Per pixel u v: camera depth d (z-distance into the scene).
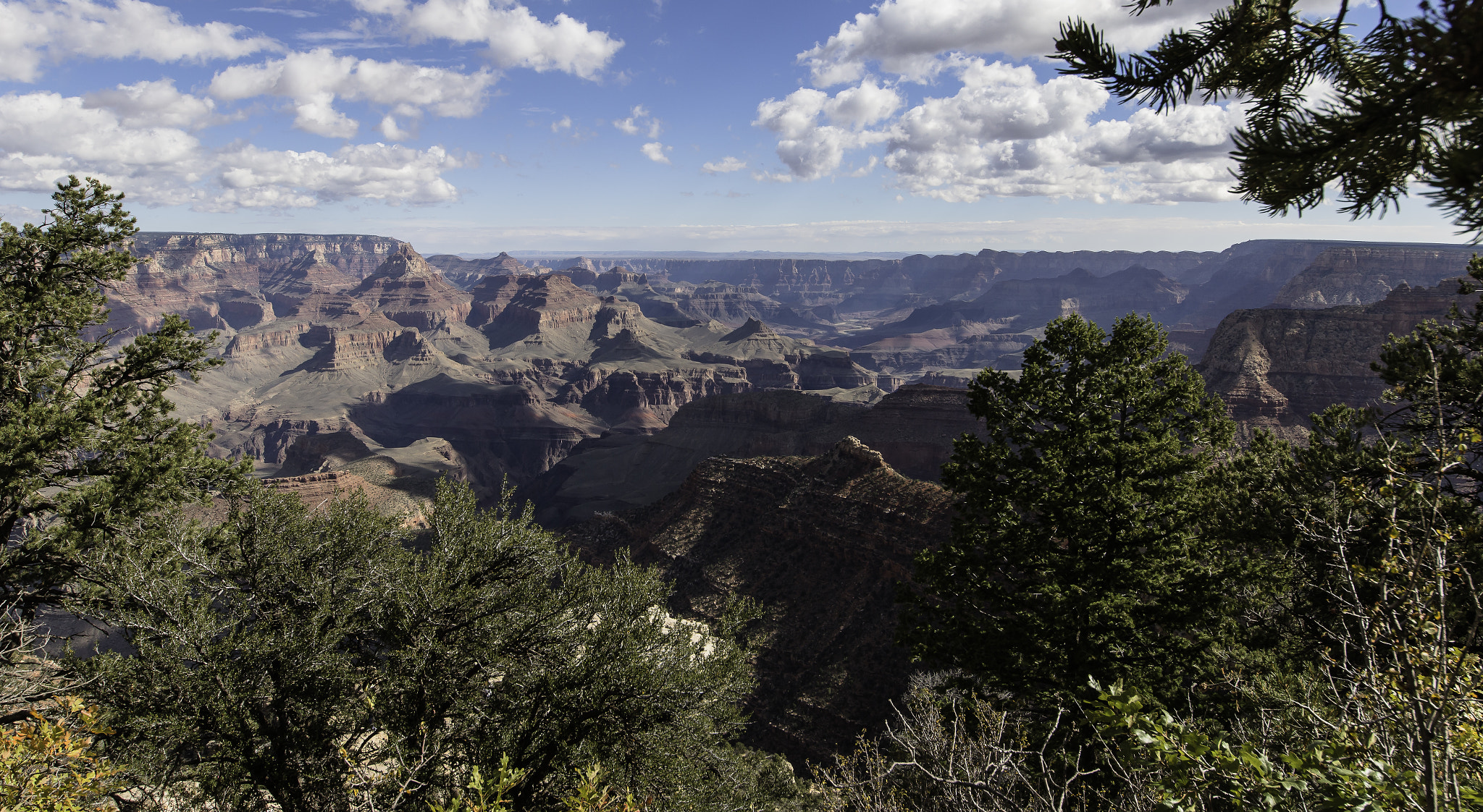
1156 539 20.33
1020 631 20.58
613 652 15.74
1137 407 21.72
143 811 13.60
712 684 16.36
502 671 16.52
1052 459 20.92
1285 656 19.92
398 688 15.01
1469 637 6.58
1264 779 5.89
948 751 10.59
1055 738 17.52
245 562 16.59
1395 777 5.84
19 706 14.25
